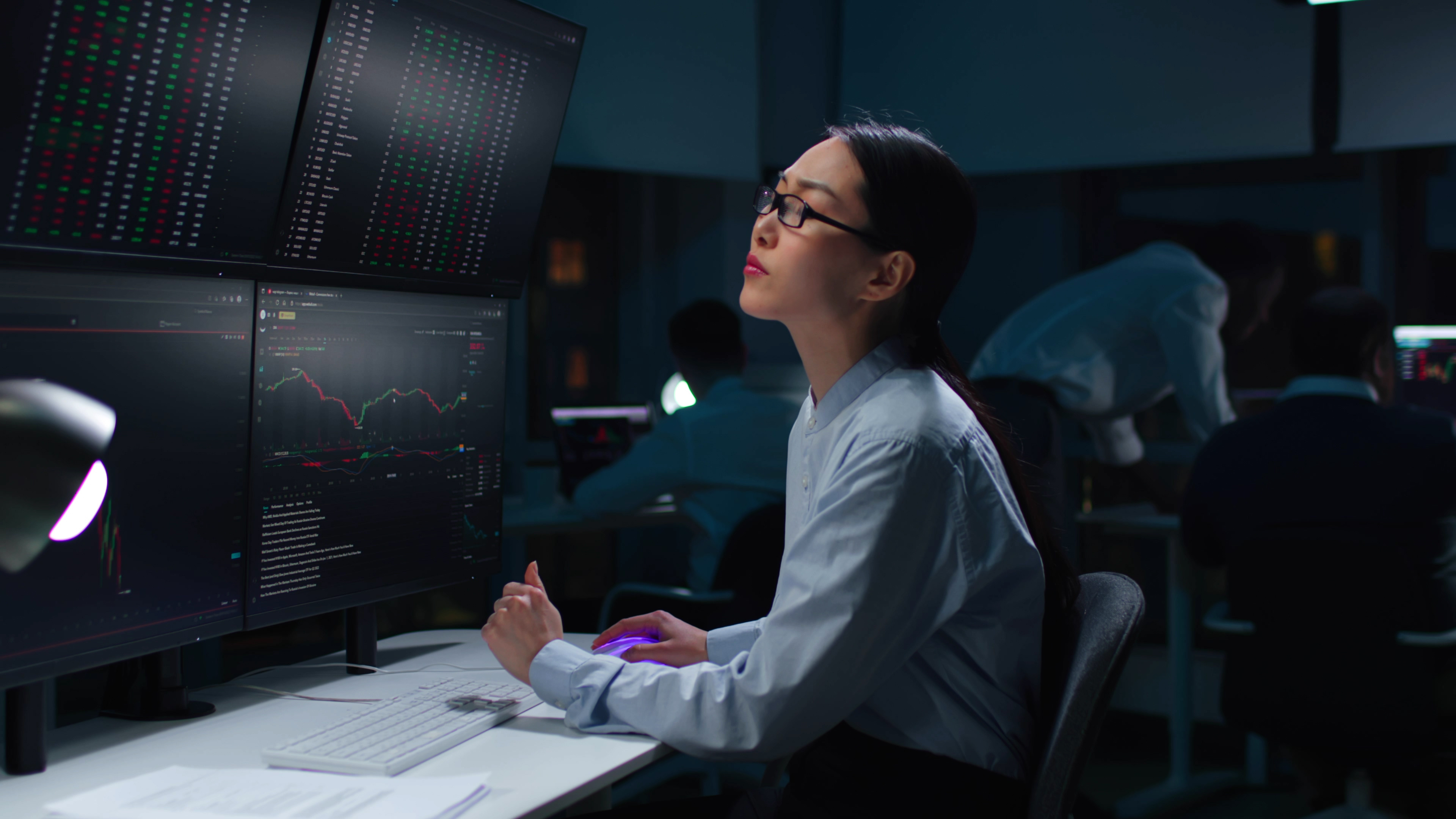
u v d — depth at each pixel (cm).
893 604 91
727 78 329
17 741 90
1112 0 327
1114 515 297
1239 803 271
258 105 100
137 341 96
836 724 94
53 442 85
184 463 101
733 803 112
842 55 370
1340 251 321
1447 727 194
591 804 121
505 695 111
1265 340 324
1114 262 331
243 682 121
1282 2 298
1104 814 261
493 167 129
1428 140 294
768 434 262
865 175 98
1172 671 277
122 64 89
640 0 310
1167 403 328
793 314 103
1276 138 307
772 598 221
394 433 125
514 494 332
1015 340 333
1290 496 214
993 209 359
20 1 82
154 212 95
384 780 86
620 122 307
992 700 97
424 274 126
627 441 319
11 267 86
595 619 291
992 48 343
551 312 350
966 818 94
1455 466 199
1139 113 324
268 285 108
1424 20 292
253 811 78
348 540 120
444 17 115
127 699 108
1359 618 195
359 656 128
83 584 92
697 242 354
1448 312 316
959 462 94
